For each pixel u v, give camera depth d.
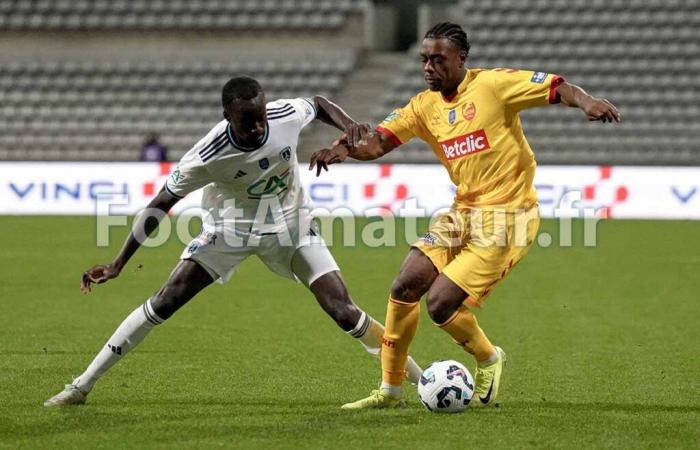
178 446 19.30
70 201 69.25
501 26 90.31
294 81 89.19
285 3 93.88
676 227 63.19
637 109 84.81
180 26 92.69
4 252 52.59
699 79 85.75
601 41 88.38
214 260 22.25
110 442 19.58
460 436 20.02
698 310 37.16
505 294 41.03
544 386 25.06
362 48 92.75
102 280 21.62
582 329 33.53
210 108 89.06
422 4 98.56
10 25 93.25
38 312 36.47
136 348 29.88
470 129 21.95
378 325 22.77
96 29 93.12
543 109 85.00
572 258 51.56
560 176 66.50
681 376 26.28
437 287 21.70
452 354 29.56
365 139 23.11
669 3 88.94
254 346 30.27
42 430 20.44
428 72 22.00
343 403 23.19
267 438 19.88
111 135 87.38
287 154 21.52
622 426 20.88
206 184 21.80
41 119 88.75
